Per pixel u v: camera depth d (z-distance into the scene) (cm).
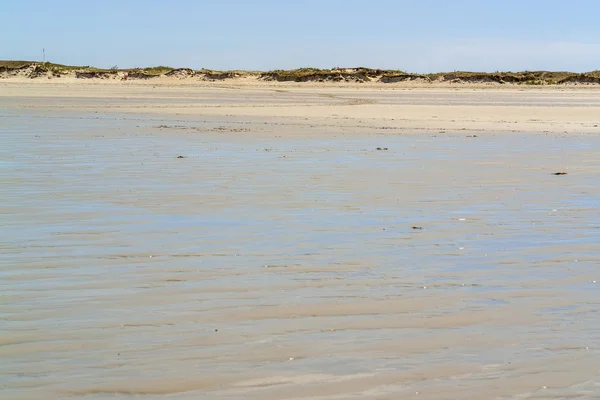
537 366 470
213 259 747
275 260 744
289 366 469
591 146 1889
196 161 1524
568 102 4438
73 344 506
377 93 5694
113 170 1384
